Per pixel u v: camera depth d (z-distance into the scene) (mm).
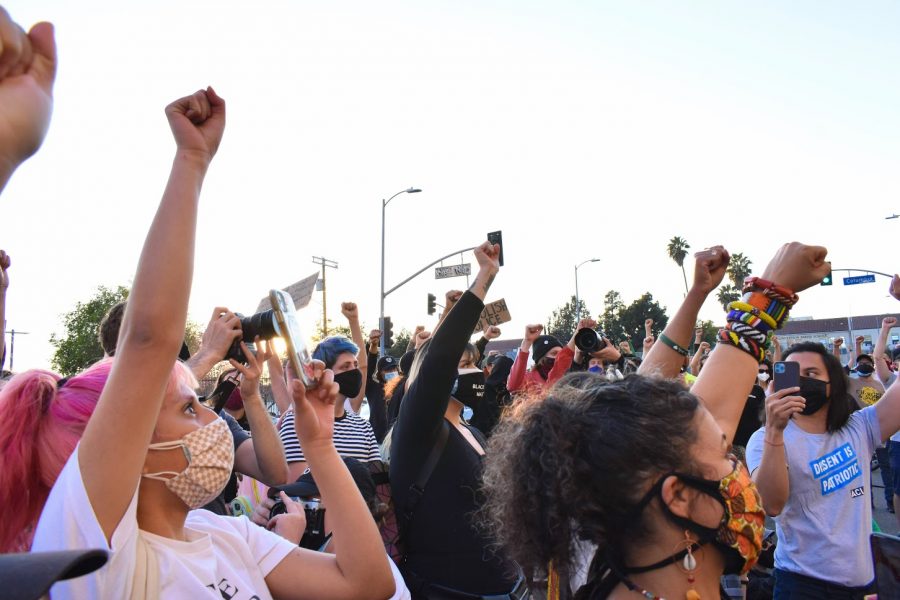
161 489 1765
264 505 3084
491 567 3000
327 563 2078
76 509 1457
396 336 47969
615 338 76250
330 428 2105
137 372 1486
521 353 6176
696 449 1461
